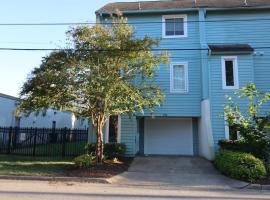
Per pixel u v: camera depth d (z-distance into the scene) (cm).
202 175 1493
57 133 2203
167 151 2111
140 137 2136
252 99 1712
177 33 2098
